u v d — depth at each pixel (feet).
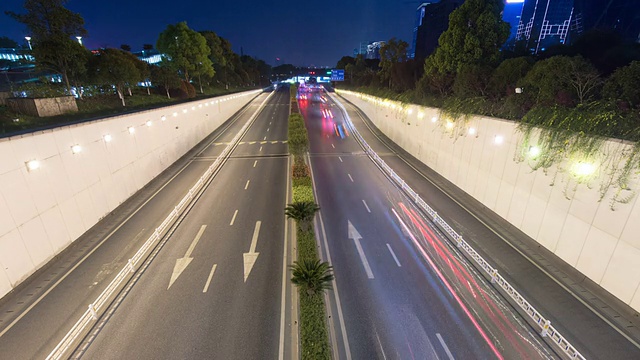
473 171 72.54
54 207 50.39
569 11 420.77
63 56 92.58
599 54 85.20
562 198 47.42
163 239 57.36
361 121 180.86
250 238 57.82
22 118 70.95
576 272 45.42
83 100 109.09
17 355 34.17
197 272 48.21
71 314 39.86
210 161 106.83
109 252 53.36
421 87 117.08
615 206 39.09
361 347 35.53
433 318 39.47
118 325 38.22
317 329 36.14
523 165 55.67
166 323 38.52
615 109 44.52
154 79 161.07
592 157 41.47
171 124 103.24
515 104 66.23
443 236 58.49
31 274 45.62
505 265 49.34
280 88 426.10
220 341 36.06
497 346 35.42
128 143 75.15
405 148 119.14
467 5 91.56
